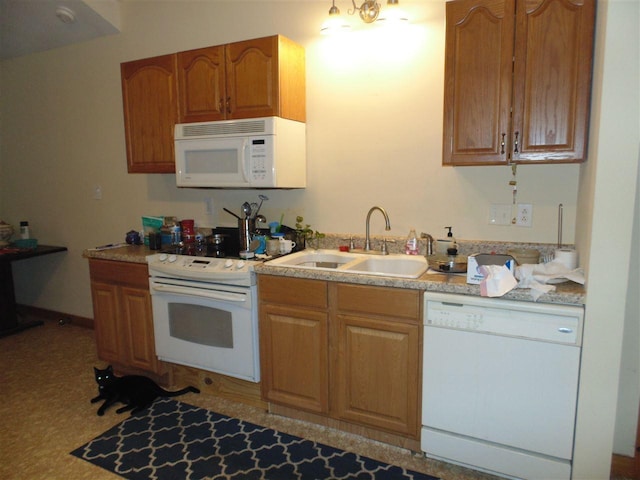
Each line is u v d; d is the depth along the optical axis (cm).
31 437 222
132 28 329
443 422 191
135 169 295
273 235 266
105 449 212
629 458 186
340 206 271
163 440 219
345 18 255
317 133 271
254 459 203
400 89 246
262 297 226
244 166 247
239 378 246
